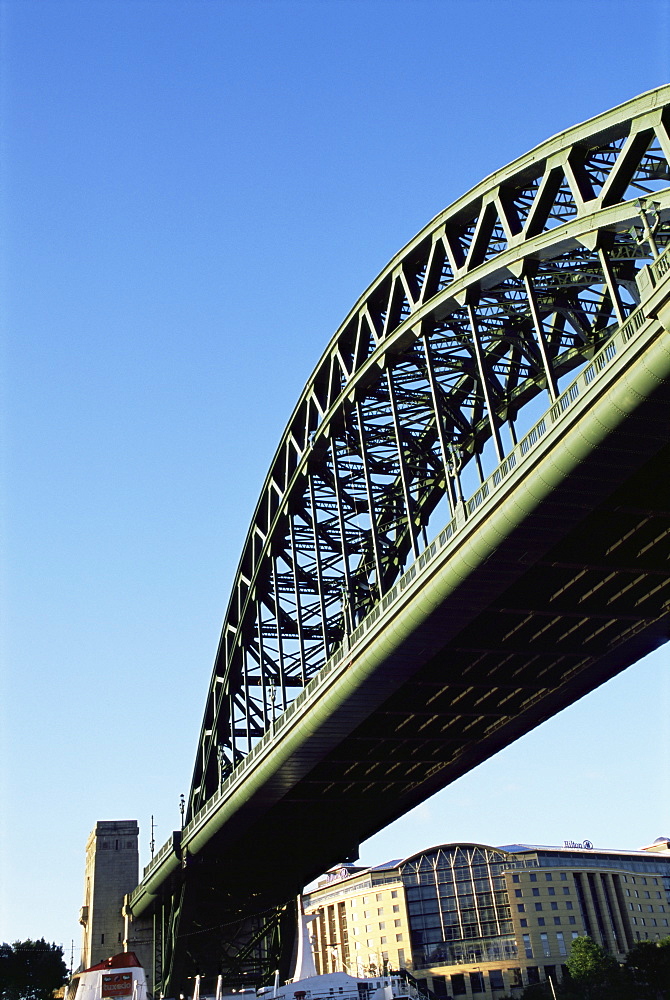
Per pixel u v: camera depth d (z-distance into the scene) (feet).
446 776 262.67
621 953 527.40
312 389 237.04
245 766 251.80
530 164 157.28
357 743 232.94
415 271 198.08
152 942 400.88
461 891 524.93
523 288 172.65
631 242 143.54
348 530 257.75
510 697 216.74
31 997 366.43
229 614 300.20
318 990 182.91
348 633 208.74
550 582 170.19
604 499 143.13
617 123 139.44
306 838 299.17
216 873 312.29
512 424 205.16
